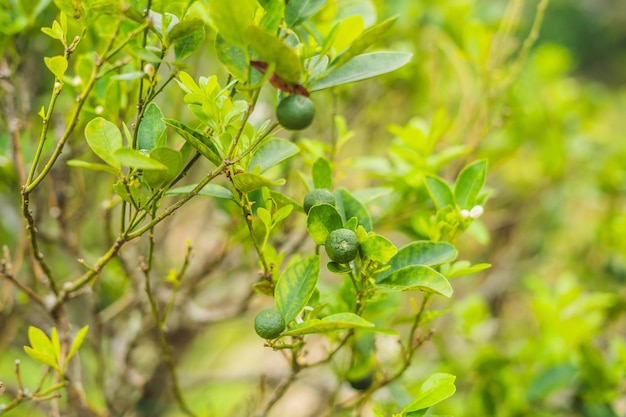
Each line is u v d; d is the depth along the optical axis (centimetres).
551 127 162
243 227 109
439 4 139
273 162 86
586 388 117
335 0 105
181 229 165
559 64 169
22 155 106
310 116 78
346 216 89
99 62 79
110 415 112
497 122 127
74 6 81
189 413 101
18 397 90
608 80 486
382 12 123
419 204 104
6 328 120
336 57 80
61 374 90
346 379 101
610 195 170
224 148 81
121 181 81
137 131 83
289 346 83
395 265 87
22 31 102
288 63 75
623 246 145
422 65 149
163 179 80
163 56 81
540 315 121
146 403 135
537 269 192
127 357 114
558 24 489
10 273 95
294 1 80
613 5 520
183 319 126
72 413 108
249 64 76
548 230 190
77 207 114
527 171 185
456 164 125
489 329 156
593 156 178
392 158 107
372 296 87
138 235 83
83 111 97
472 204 92
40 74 123
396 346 113
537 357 118
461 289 182
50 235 112
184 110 119
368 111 154
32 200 111
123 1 78
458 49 136
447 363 120
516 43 133
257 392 115
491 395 115
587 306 122
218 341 212
